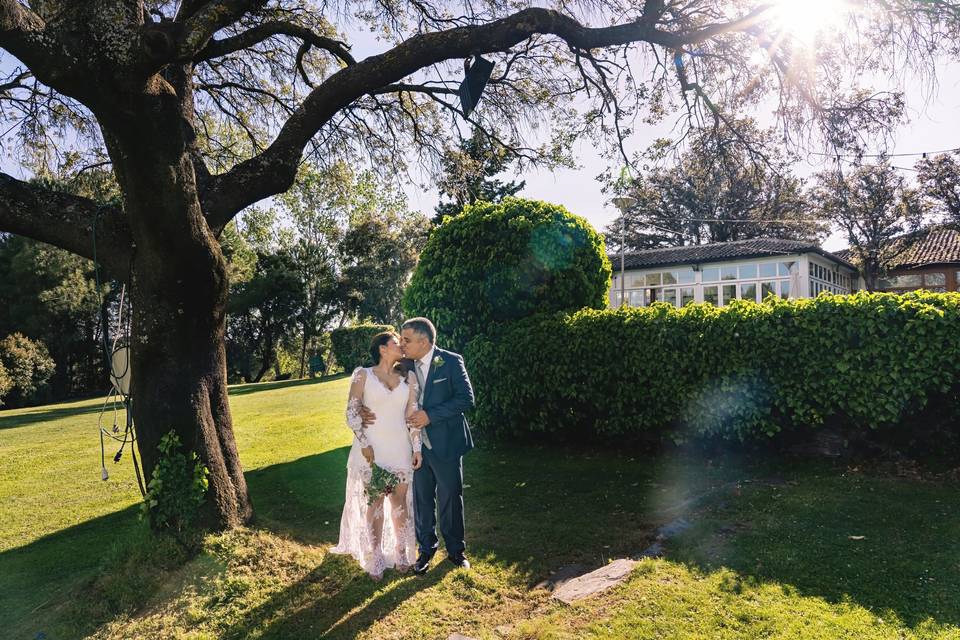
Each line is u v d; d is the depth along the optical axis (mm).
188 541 4359
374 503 4281
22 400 33312
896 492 5539
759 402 6727
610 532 5055
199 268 4434
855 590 3658
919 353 5941
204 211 4723
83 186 8719
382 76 5004
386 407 4336
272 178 4996
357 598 3900
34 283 37969
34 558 5242
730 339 6855
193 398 4555
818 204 28922
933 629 3164
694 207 39719
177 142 4016
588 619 3502
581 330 7832
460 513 4441
